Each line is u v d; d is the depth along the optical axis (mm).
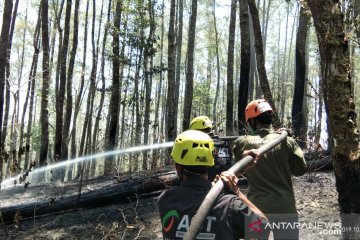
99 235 5953
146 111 19203
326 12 3246
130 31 15938
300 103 11555
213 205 1821
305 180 7160
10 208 6836
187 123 15047
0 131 9234
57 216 6910
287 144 2984
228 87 14062
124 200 7199
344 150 3164
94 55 20406
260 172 2947
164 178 7281
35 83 25078
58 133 14609
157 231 5863
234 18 14773
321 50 3299
